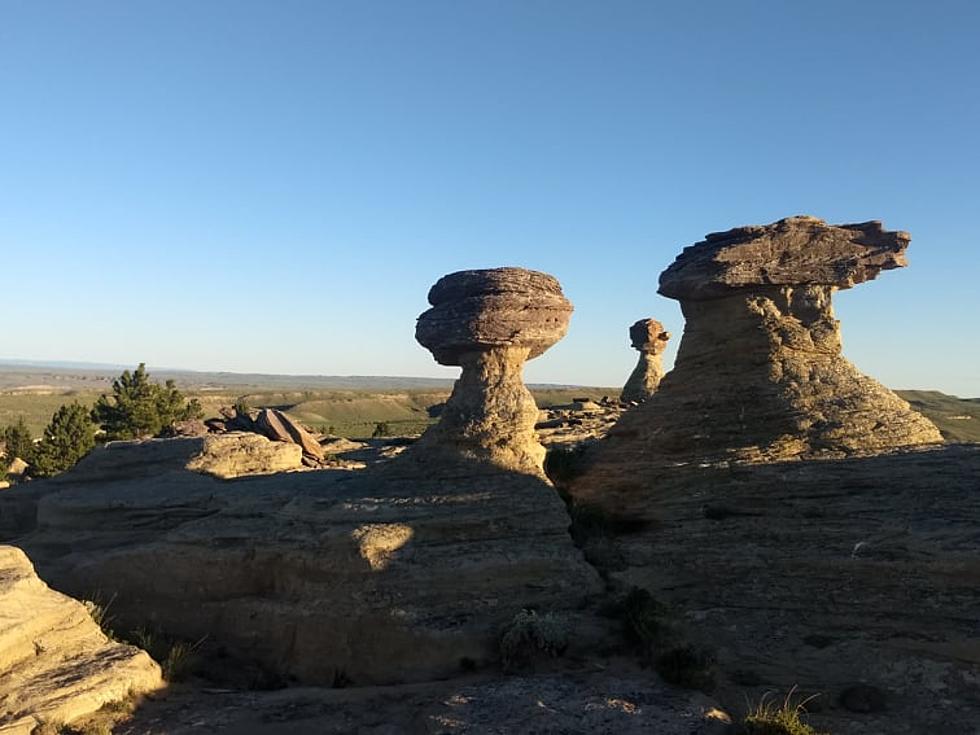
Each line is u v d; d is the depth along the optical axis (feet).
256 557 79.15
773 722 50.98
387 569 72.69
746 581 73.41
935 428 86.28
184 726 57.00
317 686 68.90
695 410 92.22
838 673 61.77
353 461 146.10
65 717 55.72
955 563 63.72
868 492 75.61
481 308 85.76
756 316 92.84
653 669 63.72
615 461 95.20
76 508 101.91
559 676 62.75
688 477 86.58
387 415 609.01
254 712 60.08
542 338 88.33
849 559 68.90
